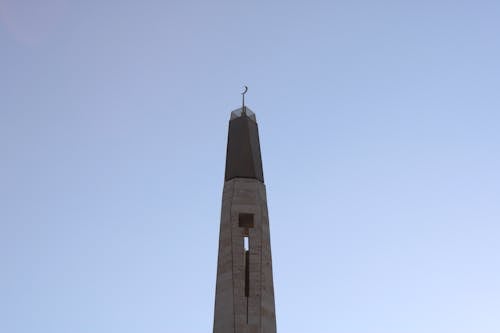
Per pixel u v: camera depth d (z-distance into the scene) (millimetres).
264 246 55062
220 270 54125
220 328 51781
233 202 56312
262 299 52688
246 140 60062
